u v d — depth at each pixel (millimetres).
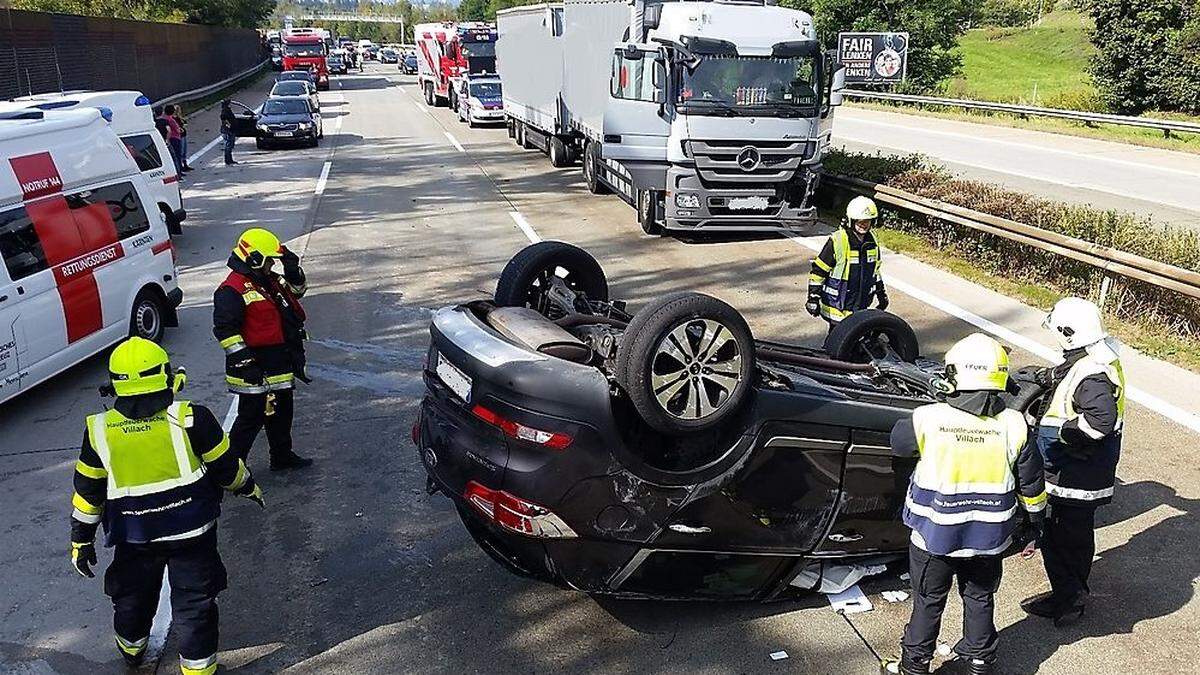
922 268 11250
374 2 170750
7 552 5020
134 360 3650
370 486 5754
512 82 23859
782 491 4250
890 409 4387
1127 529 5254
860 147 22031
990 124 27562
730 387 4059
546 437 3834
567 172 19406
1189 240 9133
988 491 3676
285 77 47844
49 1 32625
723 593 4387
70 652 4188
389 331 8820
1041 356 8016
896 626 4418
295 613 4457
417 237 13023
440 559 4949
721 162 12102
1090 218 10008
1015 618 4504
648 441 4227
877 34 36500
